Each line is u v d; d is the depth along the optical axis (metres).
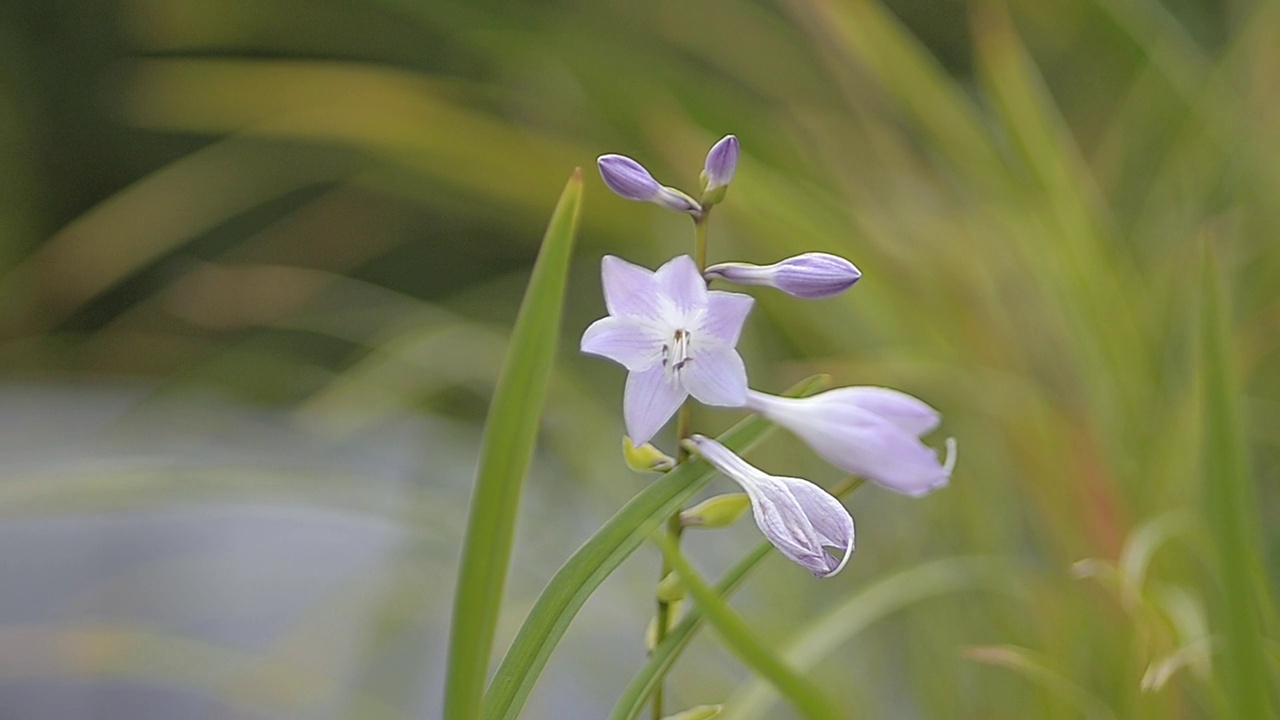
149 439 2.17
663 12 2.18
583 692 1.64
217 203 2.93
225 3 2.88
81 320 3.70
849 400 1.16
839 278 1.15
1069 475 1.34
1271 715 1.17
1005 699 1.36
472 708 1.10
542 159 1.87
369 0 2.92
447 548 1.66
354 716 1.50
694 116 1.83
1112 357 1.38
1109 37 1.76
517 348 1.09
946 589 1.33
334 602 1.67
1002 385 1.38
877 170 1.72
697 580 1.15
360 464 2.03
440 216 3.08
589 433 1.73
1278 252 1.52
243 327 2.69
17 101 4.15
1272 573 1.36
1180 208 1.65
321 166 2.81
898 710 1.47
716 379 1.15
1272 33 1.56
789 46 2.03
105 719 1.67
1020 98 1.44
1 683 1.68
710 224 1.83
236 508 1.98
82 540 2.01
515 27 2.04
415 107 1.89
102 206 2.19
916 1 2.69
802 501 1.13
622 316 1.15
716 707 1.17
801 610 1.53
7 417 2.60
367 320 2.63
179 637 1.54
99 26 4.20
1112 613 1.31
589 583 1.13
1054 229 1.39
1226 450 1.17
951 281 1.47
